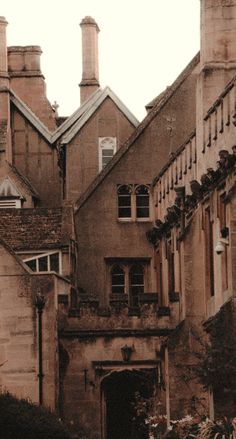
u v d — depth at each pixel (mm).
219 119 58281
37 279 64188
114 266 73875
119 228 73938
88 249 73812
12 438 47844
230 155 54438
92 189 74188
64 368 64062
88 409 63906
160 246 71812
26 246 69562
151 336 64125
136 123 82500
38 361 63750
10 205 82812
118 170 74438
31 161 88250
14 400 48531
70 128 87188
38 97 94438
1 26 88562
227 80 62562
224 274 56219
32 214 71250
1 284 64125
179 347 60781
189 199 62625
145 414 62469
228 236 54312
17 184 83938
